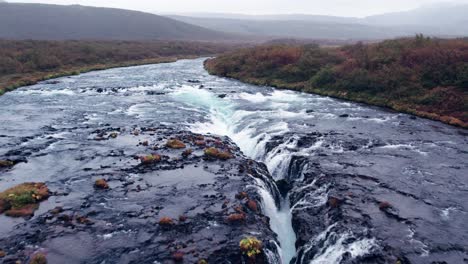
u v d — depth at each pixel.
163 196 20.22
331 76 51.00
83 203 19.27
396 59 49.06
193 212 18.56
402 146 28.59
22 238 16.08
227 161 25.25
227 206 19.14
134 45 111.38
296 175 24.97
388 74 45.84
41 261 14.37
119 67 79.62
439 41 53.59
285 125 33.78
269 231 17.67
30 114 36.66
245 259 15.17
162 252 15.39
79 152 26.34
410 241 16.34
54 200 19.50
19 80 54.81
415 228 17.36
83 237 16.33
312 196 21.19
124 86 52.88
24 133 30.38
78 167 23.77
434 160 25.81
